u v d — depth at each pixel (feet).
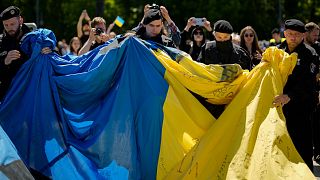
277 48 20.13
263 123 18.69
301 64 20.49
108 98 20.10
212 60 23.11
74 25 111.96
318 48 28.91
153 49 20.39
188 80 20.10
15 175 17.67
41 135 19.85
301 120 20.98
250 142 18.39
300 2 114.11
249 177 17.74
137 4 116.78
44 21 110.32
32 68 20.21
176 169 19.30
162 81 20.04
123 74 20.01
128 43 20.13
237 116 19.36
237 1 102.58
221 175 18.28
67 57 20.93
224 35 22.85
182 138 19.66
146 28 21.57
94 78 19.95
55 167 19.62
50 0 112.47
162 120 19.75
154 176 19.53
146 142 19.70
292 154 18.07
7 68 20.30
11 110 19.99
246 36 28.35
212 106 20.49
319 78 26.05
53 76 20.18
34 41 20.34
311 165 21.43
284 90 20.53
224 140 19.16
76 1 114.93
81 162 19.58
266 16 107.86
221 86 20.08
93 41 26.37
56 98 20.01
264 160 17.71
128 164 19.51
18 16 20.59
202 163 18.85
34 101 19.99
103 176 19.45
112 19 112.27
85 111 20.20
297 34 20.67
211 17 102.68
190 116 19.95
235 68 20.04
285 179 17.26
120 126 19.69
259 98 19.25
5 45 20.59
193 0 105.29
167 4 106.42
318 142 29.91
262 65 19.94
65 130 19.88
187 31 29.50
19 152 19.67
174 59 20.39
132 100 19.93
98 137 19.62
